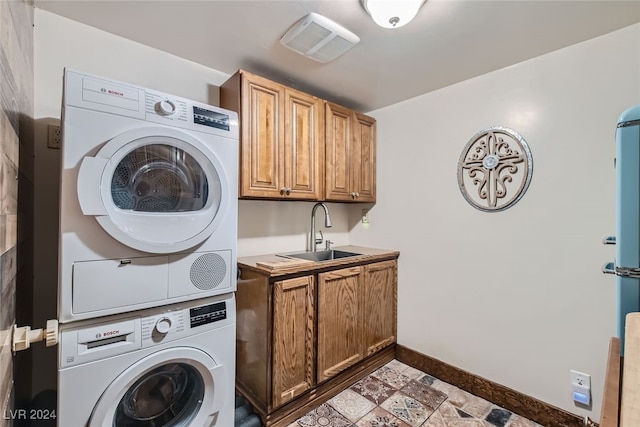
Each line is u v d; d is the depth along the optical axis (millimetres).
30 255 1369
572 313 1669
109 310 1177
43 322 1451
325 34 1582
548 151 1740
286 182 2010
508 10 1376
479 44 1660
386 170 2609
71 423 1097
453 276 2162
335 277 2004
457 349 2139
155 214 1282
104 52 1611
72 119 1107
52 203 1481
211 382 1438
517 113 1856
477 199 2033
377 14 1328
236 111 1834
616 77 1527
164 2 1375
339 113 2354
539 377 1779
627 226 958
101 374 1156
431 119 2293
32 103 1376
